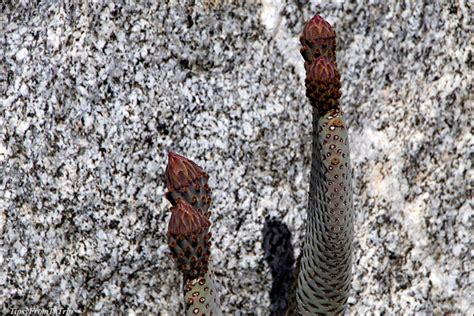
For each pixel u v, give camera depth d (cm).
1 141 376
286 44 388
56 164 373
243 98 383
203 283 273
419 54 405
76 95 374
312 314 343
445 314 408
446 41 409
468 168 411
